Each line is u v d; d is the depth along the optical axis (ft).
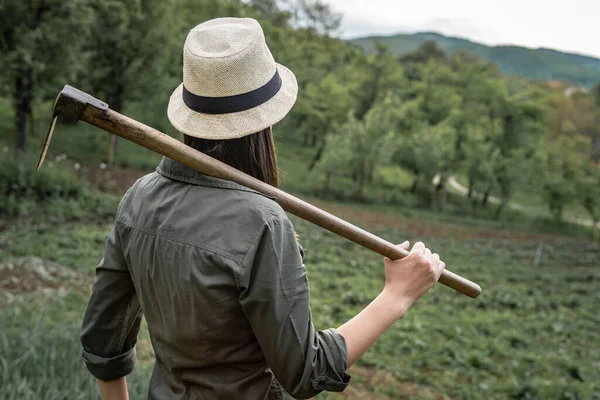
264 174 4.43
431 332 36.73
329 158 114.73
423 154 129.49
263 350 3.91
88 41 74.90
